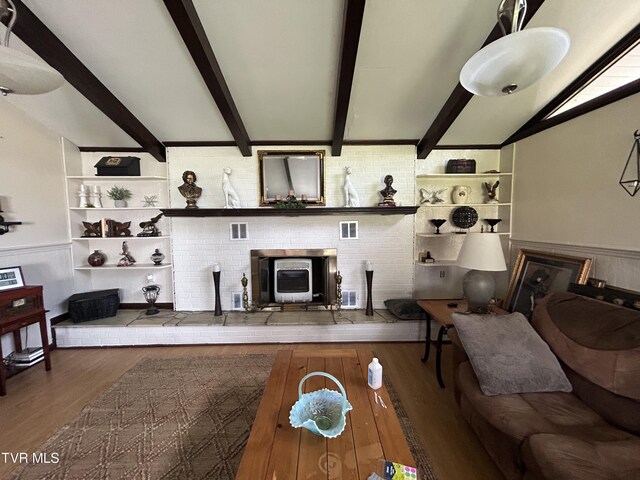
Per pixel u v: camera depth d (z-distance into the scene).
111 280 3.64
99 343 3.14
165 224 3.61
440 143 3.42
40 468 1.64
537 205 2.82
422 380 2.49
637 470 1.06
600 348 1.51
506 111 2.76
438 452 1.73
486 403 1.53
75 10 1.82
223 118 2.91
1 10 1.57
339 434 1.24
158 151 3.34
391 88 2.51
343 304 3.59
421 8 1.81
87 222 3.41
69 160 3.32
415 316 3.17
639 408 1.31
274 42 2.04
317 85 2.48
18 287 2.55
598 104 2.09
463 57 2.18
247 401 2.21
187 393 2.32
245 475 1.06
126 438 1.85
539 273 2.63
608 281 2.07
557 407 1.47
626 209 1.94
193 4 1.77
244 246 3.52
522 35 1.12
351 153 3.45
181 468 1.63
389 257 3.55
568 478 1.04
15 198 2.72
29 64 1.42
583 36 1.94
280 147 3.44
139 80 2.41
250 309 3.51
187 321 3.22
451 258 3.61
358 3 1.69
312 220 3.51
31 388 2.40
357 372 1.79
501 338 1.72
